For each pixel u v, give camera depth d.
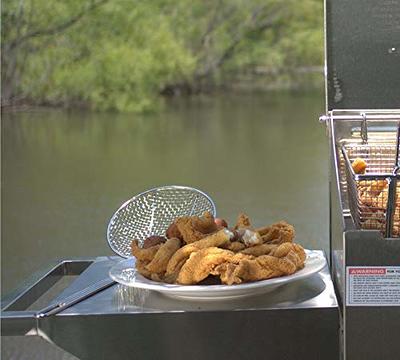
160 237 1.29
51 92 11.16
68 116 11.20
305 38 12.99
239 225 1.33
